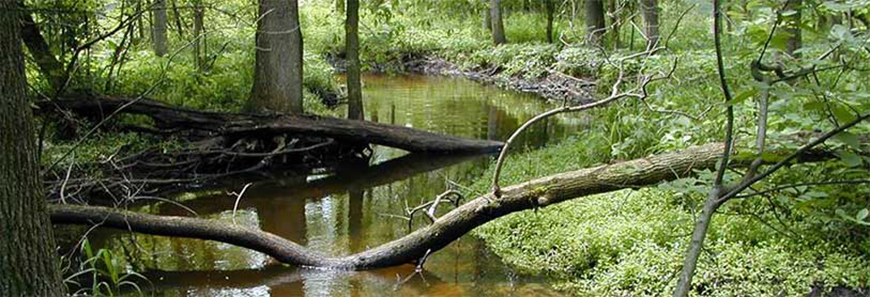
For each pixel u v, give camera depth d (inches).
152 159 379.2
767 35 124.3
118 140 386.0
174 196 368.2
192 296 232.1
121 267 259.0
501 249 263.4
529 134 522.6
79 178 332.5
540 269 243.6
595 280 226.5
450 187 364.2
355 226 311.9
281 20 437.1
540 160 375.6
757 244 220.7
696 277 207.9
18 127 135.6
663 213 251.4
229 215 331.9
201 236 255.3
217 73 519.2
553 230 263.0
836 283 197.2
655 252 223.5
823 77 207.3
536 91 764.6
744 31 144.2
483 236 279.1
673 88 324.5
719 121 254.8
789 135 190.7
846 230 211.6
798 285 198.8
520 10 1027.3
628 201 269.6
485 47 958.4
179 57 551.8
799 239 216.5
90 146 368.5
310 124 422.9
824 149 170.9
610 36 711.1
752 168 120.7
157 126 403.5
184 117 402.3
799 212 219.3
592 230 248.7
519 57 852.6
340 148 457.1
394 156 467.5
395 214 330.3
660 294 208.4
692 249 110.3
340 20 1016.2
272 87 444.1
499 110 644.1
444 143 463.5
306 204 352.5
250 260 265.1
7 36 132.6
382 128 447.5
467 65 937.5
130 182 331.6
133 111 390.6
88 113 382.9
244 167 422.6
